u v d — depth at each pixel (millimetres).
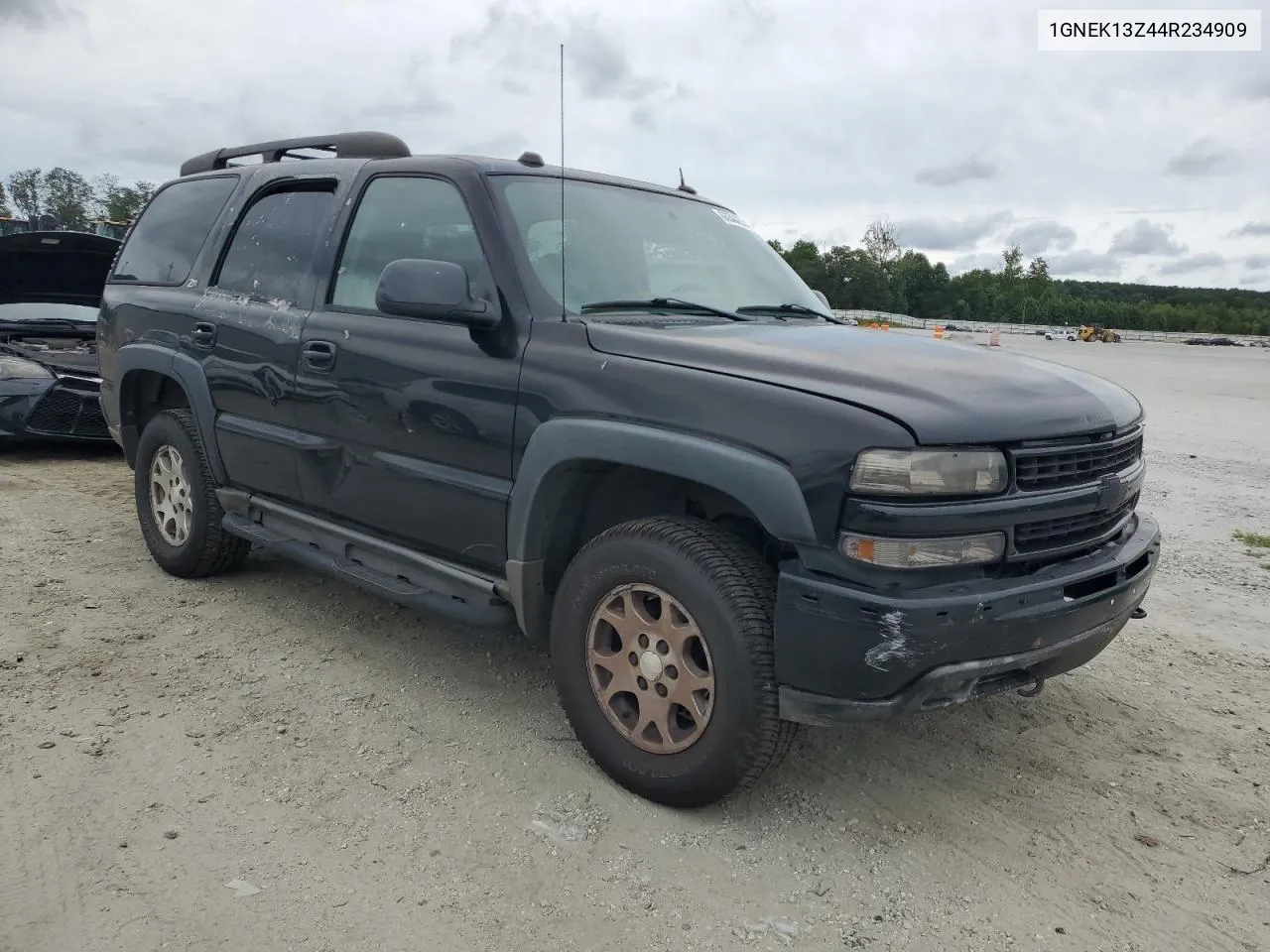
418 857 2668
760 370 2791
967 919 2525
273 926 2359
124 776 2996
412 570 3641
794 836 2869
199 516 4621
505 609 3355
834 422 2541
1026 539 2711
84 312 9070
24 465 7449
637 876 2637
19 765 3023
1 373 7395
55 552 5195
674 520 2936
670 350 2939
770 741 2734
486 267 3334
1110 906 2607
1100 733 3645
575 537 3299
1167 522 7191
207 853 2637
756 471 2604
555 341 3123
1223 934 2512
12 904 2395
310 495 3990
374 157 4125
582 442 2943
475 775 3111
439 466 3422
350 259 3885
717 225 4238
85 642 4008
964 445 2551
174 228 5055
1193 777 3332
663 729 2918
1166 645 4629
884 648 2488
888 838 2883
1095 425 2881
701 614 2756
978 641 2553
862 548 2498
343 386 3709
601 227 3660
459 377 3303
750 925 2457
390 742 3311
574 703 3131
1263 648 4629
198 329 4488
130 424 5191
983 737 3570
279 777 3043
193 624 4289
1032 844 2889
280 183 4402
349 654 4051
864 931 2459
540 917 2445
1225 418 14289
